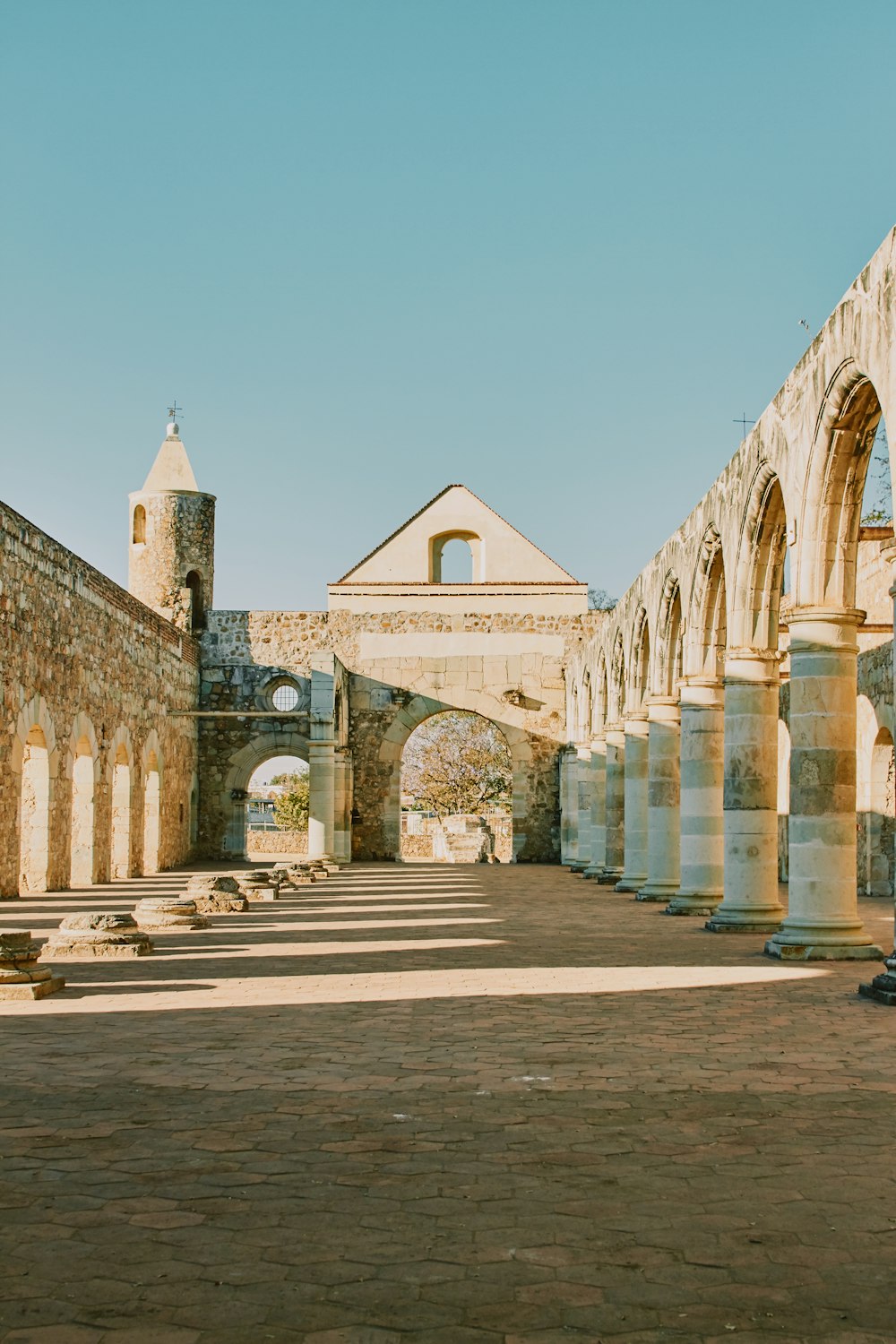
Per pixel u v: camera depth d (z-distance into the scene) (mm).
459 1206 4945
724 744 15883
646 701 23328
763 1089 6820
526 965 12078
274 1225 4746
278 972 11555
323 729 32031
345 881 27266
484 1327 3912
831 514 12602
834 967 11891
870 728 22547
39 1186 5191
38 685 21844
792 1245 4539
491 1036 8312
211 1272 4312
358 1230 4691
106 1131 6012
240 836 37438
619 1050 7832
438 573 39375
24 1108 6422
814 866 12727
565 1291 4160
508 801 63062
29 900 20812
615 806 26672
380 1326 3918
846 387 11719
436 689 37500
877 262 10586
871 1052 7766
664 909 19203
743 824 15523
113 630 27078
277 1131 6012
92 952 12727
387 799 37344
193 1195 5078
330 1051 7820
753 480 14633
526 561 37938
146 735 30484
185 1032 8461
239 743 37594
